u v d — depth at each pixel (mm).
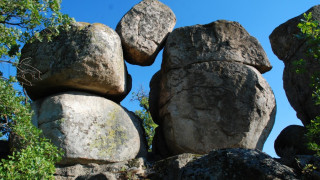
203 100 8258
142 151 8523
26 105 6656
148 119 14680
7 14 6820
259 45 8766
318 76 6910
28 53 8477
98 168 7641
